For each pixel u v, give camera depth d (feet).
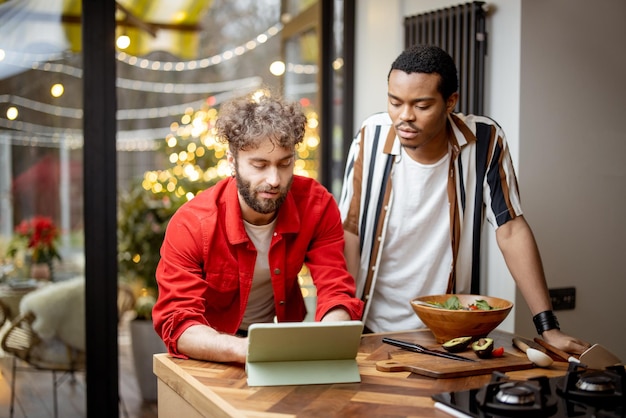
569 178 9.70
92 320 10.75
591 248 9.92
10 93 10.64
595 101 9.88
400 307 7.42
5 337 10.76
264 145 5.37
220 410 4.57
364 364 5.48
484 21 9.70
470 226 7.22
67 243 10.92
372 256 7.36
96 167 10.67
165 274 5.90
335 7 12.55
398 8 11.27
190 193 13.56
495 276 9.66
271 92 5.93
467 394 4.61
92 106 10.62
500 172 7.09
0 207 10.68
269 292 6.54
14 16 10.61
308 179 6.43
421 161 7.16
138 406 13.05
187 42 13.44
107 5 10.67
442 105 6.44
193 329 5.56
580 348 5.79
